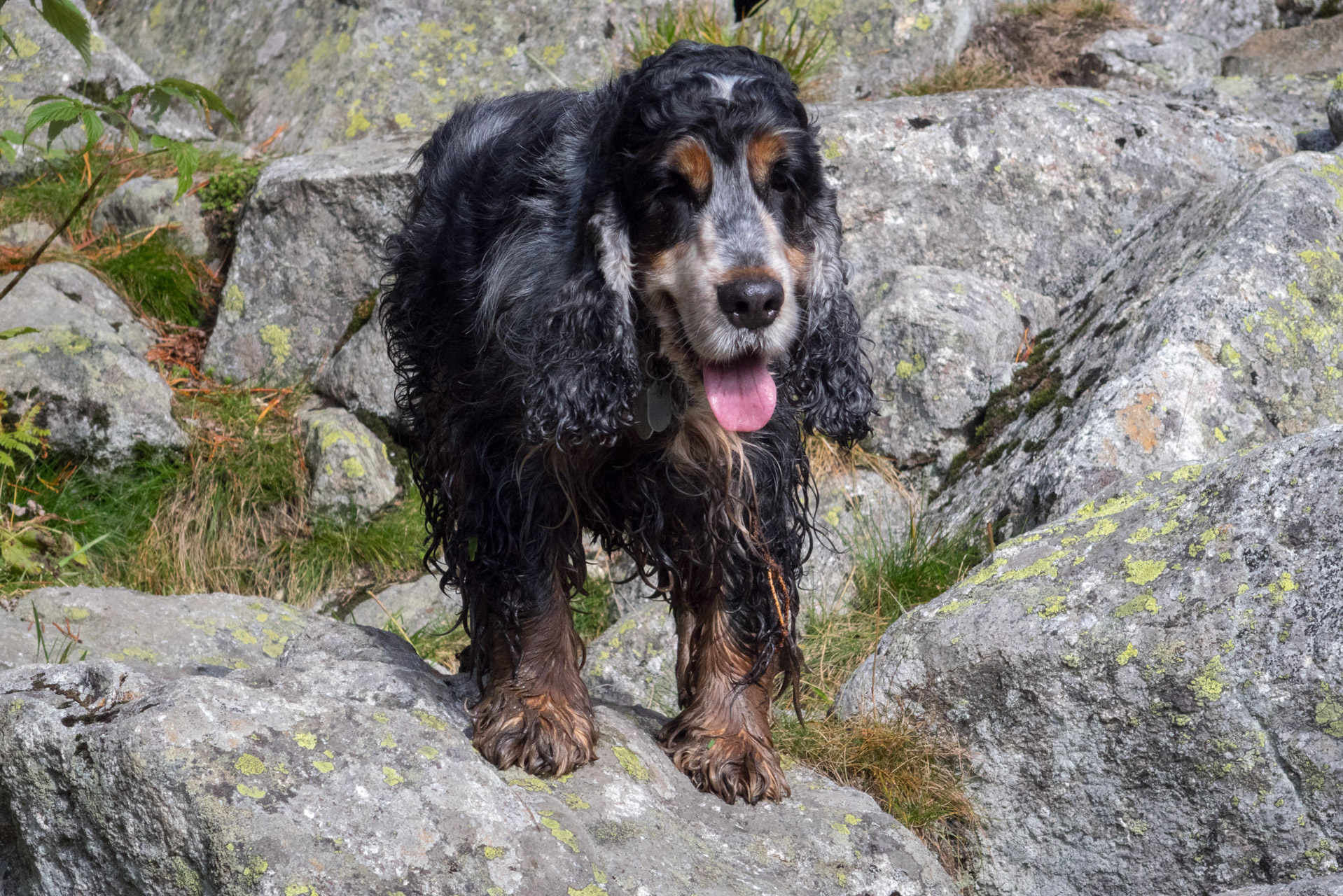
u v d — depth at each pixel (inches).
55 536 180.2
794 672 119.6
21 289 206.5
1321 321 160.1
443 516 126.1
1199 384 153.6
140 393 197.5
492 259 109.5
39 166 258.2
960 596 129.6
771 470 112.3
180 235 245.3
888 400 193.5
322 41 281.7
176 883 81.1
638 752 110.7
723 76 96.1
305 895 77.4
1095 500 134.6
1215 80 268.5
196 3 311.1
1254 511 113.4
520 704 106.1
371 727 89.9
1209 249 169.8
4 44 264.1
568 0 276.1
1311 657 103.2
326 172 221.3
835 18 266.8
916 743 124.7
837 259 106.3
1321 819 101.6
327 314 221.9
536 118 117.6
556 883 85.0
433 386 129.0
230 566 191.8
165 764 81.3
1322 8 278.2
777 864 103.3
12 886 96.2
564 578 112.8
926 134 214.5
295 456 206.5
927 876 106.3
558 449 101.2
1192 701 107.6
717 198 94.7
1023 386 187.5
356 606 190.5
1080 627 116.3
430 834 83.1
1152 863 110.9
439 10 279.3
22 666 100.1
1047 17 282.7
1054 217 215.0
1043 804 117.6
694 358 99.9
